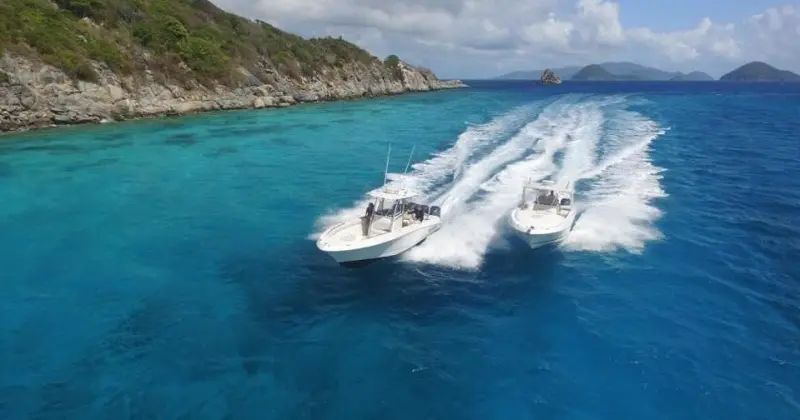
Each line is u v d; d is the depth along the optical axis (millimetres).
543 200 21812
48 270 17609
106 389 11688
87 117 47219
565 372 12641
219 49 69875
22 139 39375
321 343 13656
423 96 105875
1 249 19219
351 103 83250
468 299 16016
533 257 18891
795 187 28641
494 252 19281
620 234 21062
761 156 37000
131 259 18656
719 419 11180
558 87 185250
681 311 15500
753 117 63156
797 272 18172
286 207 24719
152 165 32656
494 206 23797
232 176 30406
